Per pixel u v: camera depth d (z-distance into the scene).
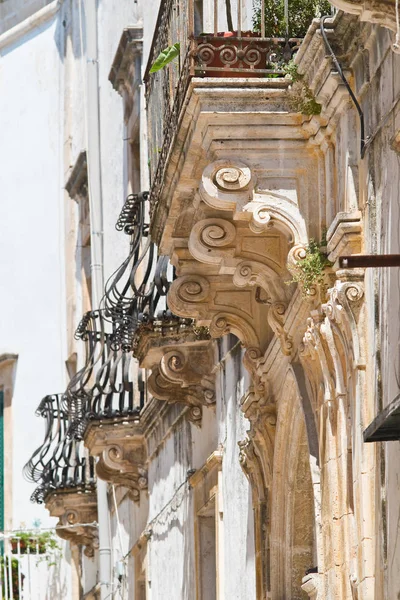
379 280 20.95
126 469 42.75
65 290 59.06
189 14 23.39
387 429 19.08
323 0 25.09
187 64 23.34
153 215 27.91
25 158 63.34
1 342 63.22
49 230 61.53
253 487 29.03
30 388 61.78
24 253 62.84
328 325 22.52
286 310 25.22
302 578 27.00
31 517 61.09
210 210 25.38
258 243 25.55
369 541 21.06
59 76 61.16
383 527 20.47
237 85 23.08
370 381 21.41
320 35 22.11
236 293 28.47
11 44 65.06
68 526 49.19
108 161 49.22
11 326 62.97
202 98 23.00
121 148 47.38
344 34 22.09
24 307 62.47
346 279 21.89
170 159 24.72
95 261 46.28
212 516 35.41
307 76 22.89
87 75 47.34
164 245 28.17
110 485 49.69
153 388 34.72
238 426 30.91
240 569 30.94
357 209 22.03
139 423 41.88
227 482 32.28
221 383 32.91
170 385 34.66
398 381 19.95
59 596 57.84
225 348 32.19
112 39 49.66
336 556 22.34
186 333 33.69
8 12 65.88
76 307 56.56
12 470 62.06
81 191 54.69
